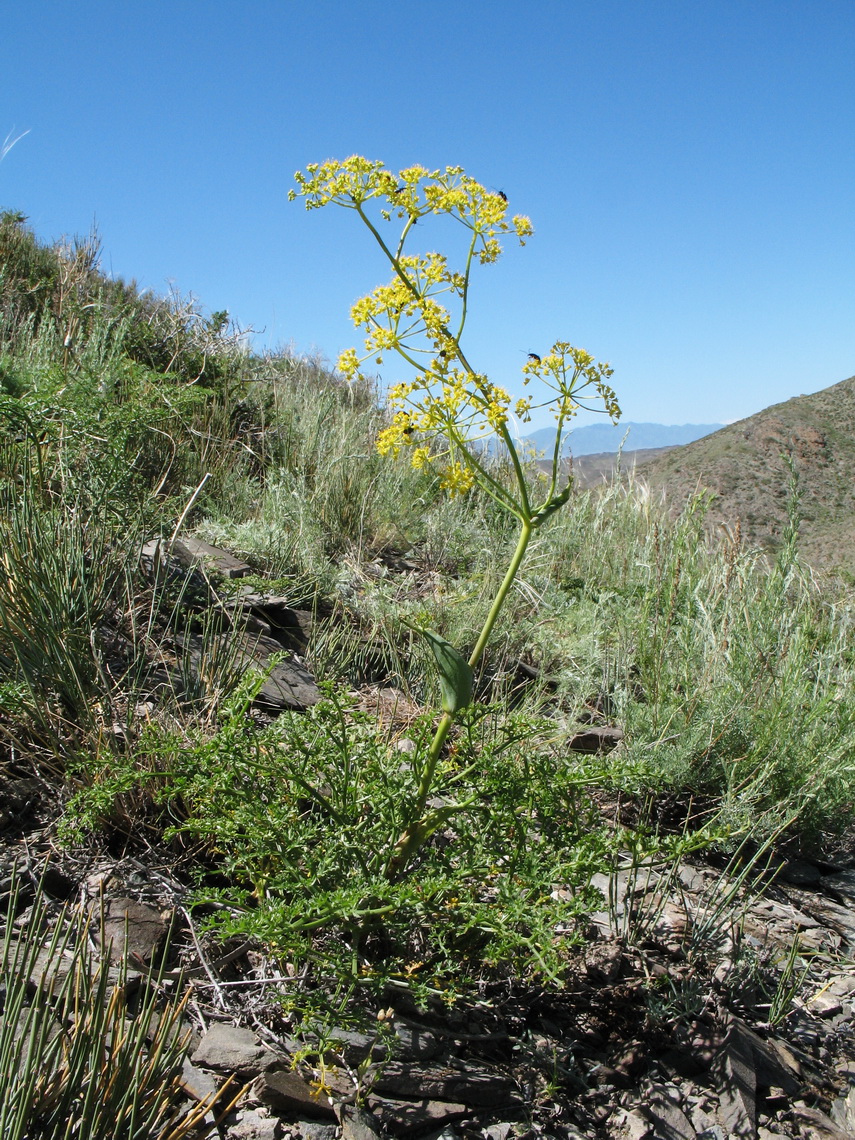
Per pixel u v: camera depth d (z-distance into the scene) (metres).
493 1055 2.24
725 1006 2.57
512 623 5.14
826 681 4.22
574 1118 2.09
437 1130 1.96
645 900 3.01
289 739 2.42
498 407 2.16
